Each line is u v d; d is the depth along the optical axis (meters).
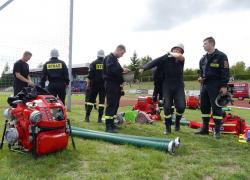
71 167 4.70
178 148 5.91
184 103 7.91
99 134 6.53
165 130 7.71
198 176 4.51
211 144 6.52
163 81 7.95
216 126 7.34
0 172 4.40
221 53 7.44
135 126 8.68
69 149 5.64
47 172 4.43
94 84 9.29
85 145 6.00
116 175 4.34
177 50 7.84
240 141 6.95
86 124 8.83
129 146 6.00
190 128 8.88
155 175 4.40
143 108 10.62
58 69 8.43
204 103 7.77
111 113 7.71
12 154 5.21
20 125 5.14
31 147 5.02
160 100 10.20
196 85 46.50
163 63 7.86
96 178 4.21
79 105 16.64
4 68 16.00
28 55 9.44
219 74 7.43
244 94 35.69
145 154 5.50
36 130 4.95
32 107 5.09
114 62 7.66
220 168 4.93
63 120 5.36
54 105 5.32
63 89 8.55
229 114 8.23
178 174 4.55
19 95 5.41
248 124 11.33
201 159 5.35
